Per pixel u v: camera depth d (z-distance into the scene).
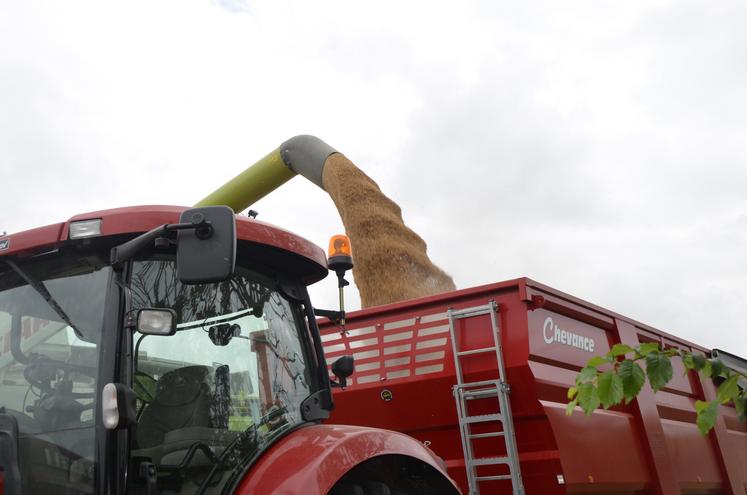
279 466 2.79
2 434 2.73
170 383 2.80
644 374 2.03
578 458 4.77
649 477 5.59
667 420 6.34
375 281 6.17
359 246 6.37
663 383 2.00
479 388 4.81
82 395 2.66
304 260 3.36
